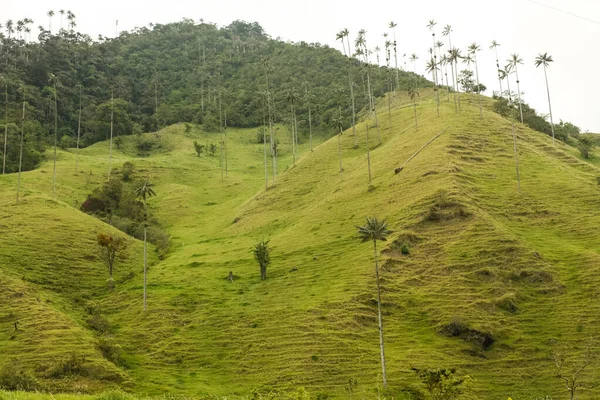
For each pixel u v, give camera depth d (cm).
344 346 6694
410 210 9575
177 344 7156
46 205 12281
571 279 7631
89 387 5778
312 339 6844
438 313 7300
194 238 13012
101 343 6856
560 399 5703
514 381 6119
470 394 5803
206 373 6494
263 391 5900
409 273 8156
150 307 8212
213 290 8744
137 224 13188
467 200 9544
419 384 5897
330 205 11706
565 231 8962
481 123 14188
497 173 11131
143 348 7181
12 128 19288
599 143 18588
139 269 10456
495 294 7506
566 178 10762
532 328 6944
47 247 10119
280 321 7344
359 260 8644
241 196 16462
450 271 8025
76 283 9325
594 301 7125
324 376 6153
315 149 17038
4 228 10650
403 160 12531
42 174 16562
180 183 18400
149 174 18762
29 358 6272
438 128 13925
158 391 5847
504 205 9756
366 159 14112
